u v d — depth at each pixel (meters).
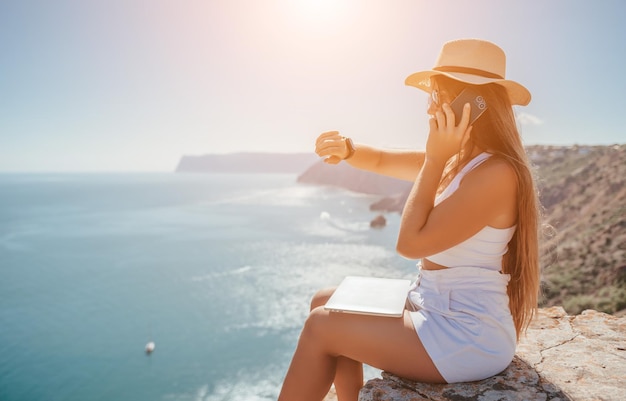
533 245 1.73
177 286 68.31
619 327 2.57
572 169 66.25
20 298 65.25
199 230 123.25
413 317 1.76
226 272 74.62
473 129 1.72
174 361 42.66
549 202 60.22
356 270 70.75
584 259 33.97
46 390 38.62
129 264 84.25
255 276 71.00
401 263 75.06
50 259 90.56
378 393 1.76
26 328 53.56
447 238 1.62
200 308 57.72
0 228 136.25
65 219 156.62
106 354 45.31
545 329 2.56
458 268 1.75
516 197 1.68
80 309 59.81
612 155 62.00
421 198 1.67
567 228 46.62
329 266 74.56
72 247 102.81
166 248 97.94
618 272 28.58
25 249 101.50
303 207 182.12
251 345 45.50
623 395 1.75
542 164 78.19
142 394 37.22
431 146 1.70
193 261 84.12
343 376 2.00
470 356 1.71
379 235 104.31
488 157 1.69
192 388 37.62
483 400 1.69
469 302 1.73
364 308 1.77
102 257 91.31
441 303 1.76
